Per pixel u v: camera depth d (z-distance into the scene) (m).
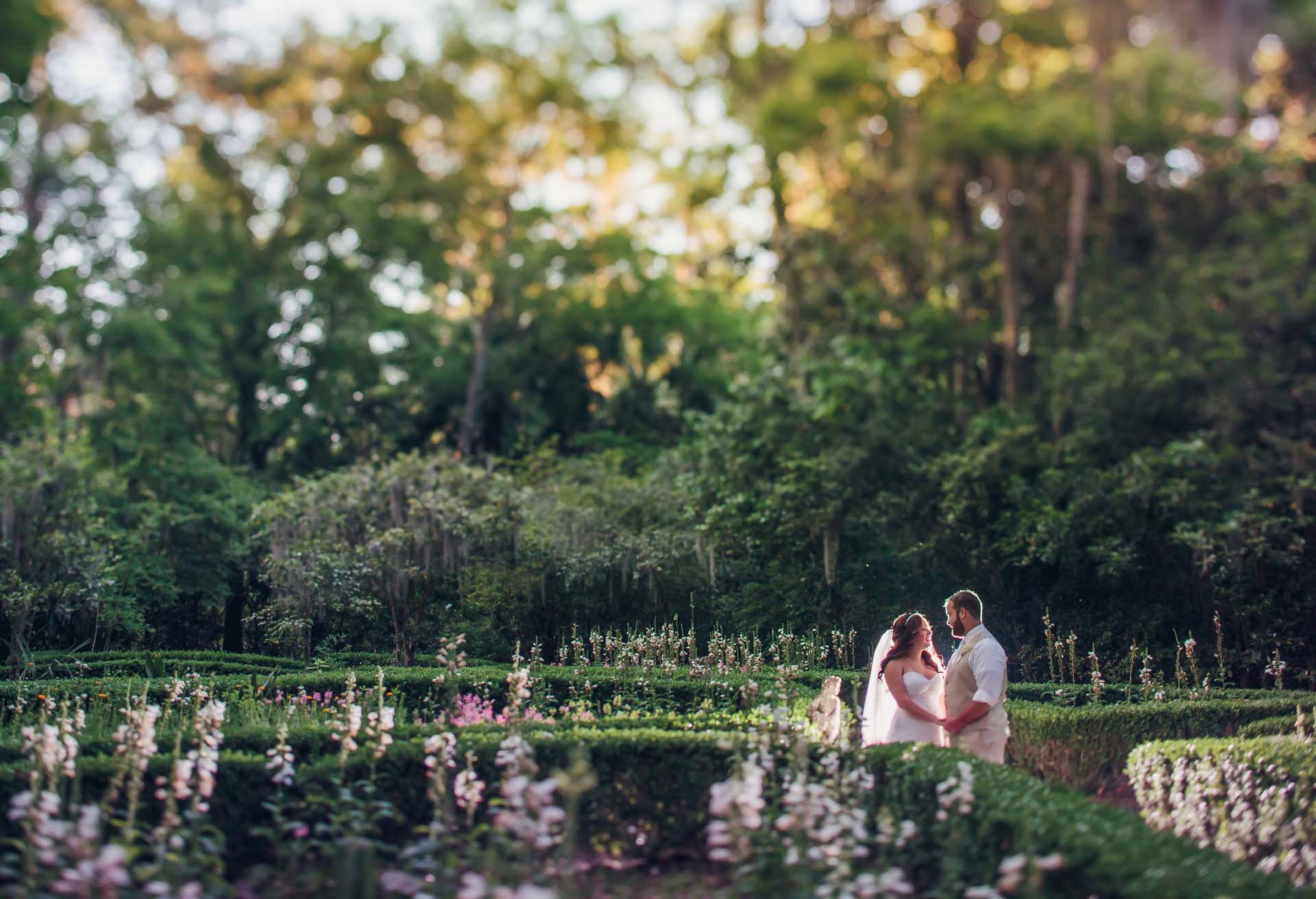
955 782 5.38
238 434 28.75
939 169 22.55
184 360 25.80
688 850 6.58
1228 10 8.51
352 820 6.01
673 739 6.77
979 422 18.67
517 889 4.91
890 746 6.61
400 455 17.06
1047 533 15.87
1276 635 14.98
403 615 16.52
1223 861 4.60
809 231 23.00
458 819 6.45
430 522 16.08
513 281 30.84
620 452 23.44
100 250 27.16
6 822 5.79
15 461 16.83
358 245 31.44
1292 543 15.09
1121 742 9.58
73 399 26.12
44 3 21.05
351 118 32.66
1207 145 21.81
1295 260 19.80
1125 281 22.42
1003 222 21.66
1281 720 9.30
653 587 17.70
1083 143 20.91
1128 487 15.91
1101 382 18.69
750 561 17.75
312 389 28.28
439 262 31.66
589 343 31.22
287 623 16.34
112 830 5.89
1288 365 19.02
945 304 23.28
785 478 17.44
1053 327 22.28
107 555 17.17
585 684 11.30
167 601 19.31
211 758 6.00
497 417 30.69
